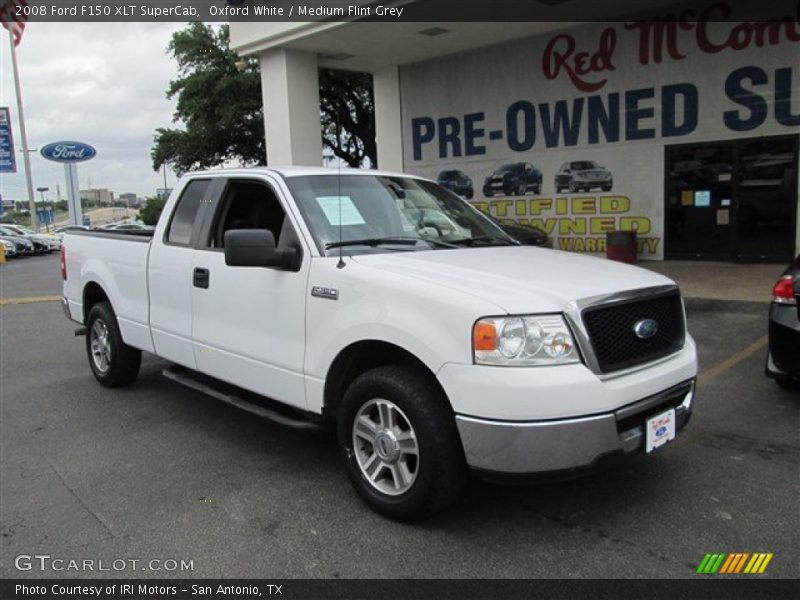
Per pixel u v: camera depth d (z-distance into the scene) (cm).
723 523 344
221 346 454
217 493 396
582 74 1442
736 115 1260
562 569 307
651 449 334
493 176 1633
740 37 1234
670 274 1190
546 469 302
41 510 379
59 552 334
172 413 550
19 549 338
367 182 464
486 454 306
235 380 446
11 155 3262
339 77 2606
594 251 1488
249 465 437
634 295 337
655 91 1348
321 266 381
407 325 329
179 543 339
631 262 1361
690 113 1312
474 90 1627
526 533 339
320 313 377
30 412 564
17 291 1571
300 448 467
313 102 1580
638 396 321
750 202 1268
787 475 398
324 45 1501
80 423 531
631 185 1412
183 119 3069
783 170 1227
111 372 609
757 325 791
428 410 326
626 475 403
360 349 368
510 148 1591
